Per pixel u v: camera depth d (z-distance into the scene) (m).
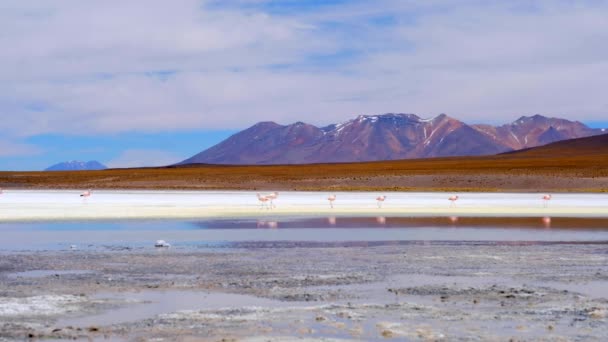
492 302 15.99
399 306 15.53
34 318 14.39
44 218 40.09
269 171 120.12
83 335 13.00
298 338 12.75
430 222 39.31
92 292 17.23
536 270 20.98
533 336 12.88
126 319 14.31
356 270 20.91
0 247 27.03
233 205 50.03
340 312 14.89
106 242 28.83
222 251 25.75
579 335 12.95
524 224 38.09
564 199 58.16
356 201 55.28
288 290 17.55
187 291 17.41
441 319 14.25
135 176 108.56
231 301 16.17
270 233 32.72
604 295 16.86
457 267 21.59
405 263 22.50
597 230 34.50
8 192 69.50
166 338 12.76
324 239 30.08
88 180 101.88
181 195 62.94
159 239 29.98
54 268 21.34
